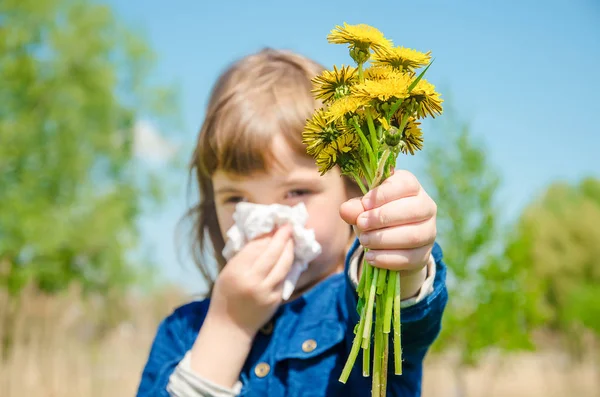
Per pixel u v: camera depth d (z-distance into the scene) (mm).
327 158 917
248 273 1411
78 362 7793
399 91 829
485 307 6695
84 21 15086
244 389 1424
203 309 1755
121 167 15516
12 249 13625
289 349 1418
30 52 14805
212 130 1604
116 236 14797
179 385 1411
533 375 17344
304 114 1566
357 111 887
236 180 1544
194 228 2172
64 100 14836
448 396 9719
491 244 6836
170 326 1757
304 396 1358
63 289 13375
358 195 1612
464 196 6883
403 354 1224
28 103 14773
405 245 904
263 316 1443
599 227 26812
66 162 14703
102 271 14500
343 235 1566
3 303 7266
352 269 1240
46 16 14812
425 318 1144
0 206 13820
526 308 6902
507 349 6742
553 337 24375
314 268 1556
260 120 1518
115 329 10312
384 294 936
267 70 1807
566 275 25734
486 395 10500
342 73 921
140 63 15742
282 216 1458
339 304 1462
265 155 1491
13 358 6945
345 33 895
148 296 12969
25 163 14586
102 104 15156
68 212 14547
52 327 7609
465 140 6945
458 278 6840
